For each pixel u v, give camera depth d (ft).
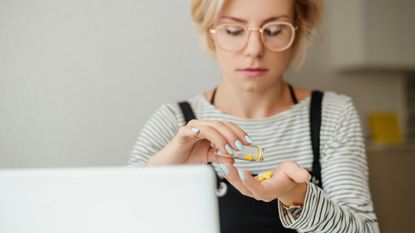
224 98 4.26
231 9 3.59
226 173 2.23
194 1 3.91
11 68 5.03
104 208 1.83
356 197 3.47
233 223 3.77
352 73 8.87
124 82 5.44
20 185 1.85
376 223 3.30
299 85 7.97
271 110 4.17
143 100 5.52
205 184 1.80
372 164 7.88
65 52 5.21
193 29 5.68
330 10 8.53
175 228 1.83
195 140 2.90
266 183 2.28
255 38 3.55
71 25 5.22
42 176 1.83
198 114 4.27
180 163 2.99
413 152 8.25
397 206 7.99
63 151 5.24
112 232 1.84
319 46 8.28
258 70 3.65
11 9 5.01
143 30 5.49
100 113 5.36
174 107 4.30
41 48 5.12
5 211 1.86
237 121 4.12
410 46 8.46
